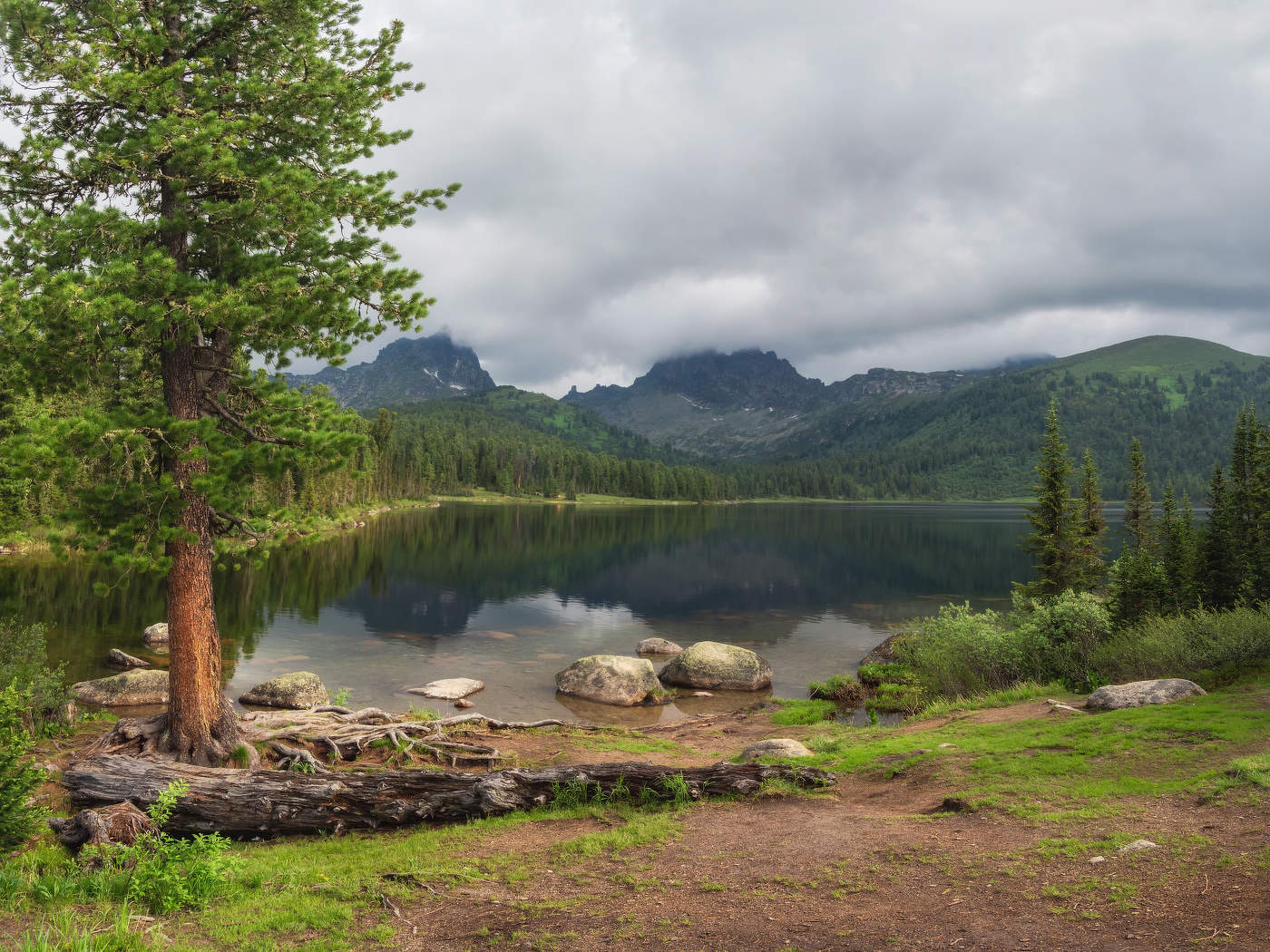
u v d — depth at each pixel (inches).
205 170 526.9
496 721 852.0
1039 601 1134.4
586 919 308.2
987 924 274.5
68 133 565.6
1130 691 650.2
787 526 6043.3
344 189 573.3
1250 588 1217.4
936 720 774.5
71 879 354.9
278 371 625.6
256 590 2027.6
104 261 512.7
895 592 2311.8
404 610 1803.6
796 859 375.6
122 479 514.6
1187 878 295.1
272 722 724.0
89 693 914.7
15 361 509.4
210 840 384.2
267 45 593.6
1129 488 2102.6
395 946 288.0
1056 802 423.5
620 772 528.4
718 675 1186.0
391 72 608.4
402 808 485.4
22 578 1836.9
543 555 3292.3
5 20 496.7
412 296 584.4
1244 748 467.5
